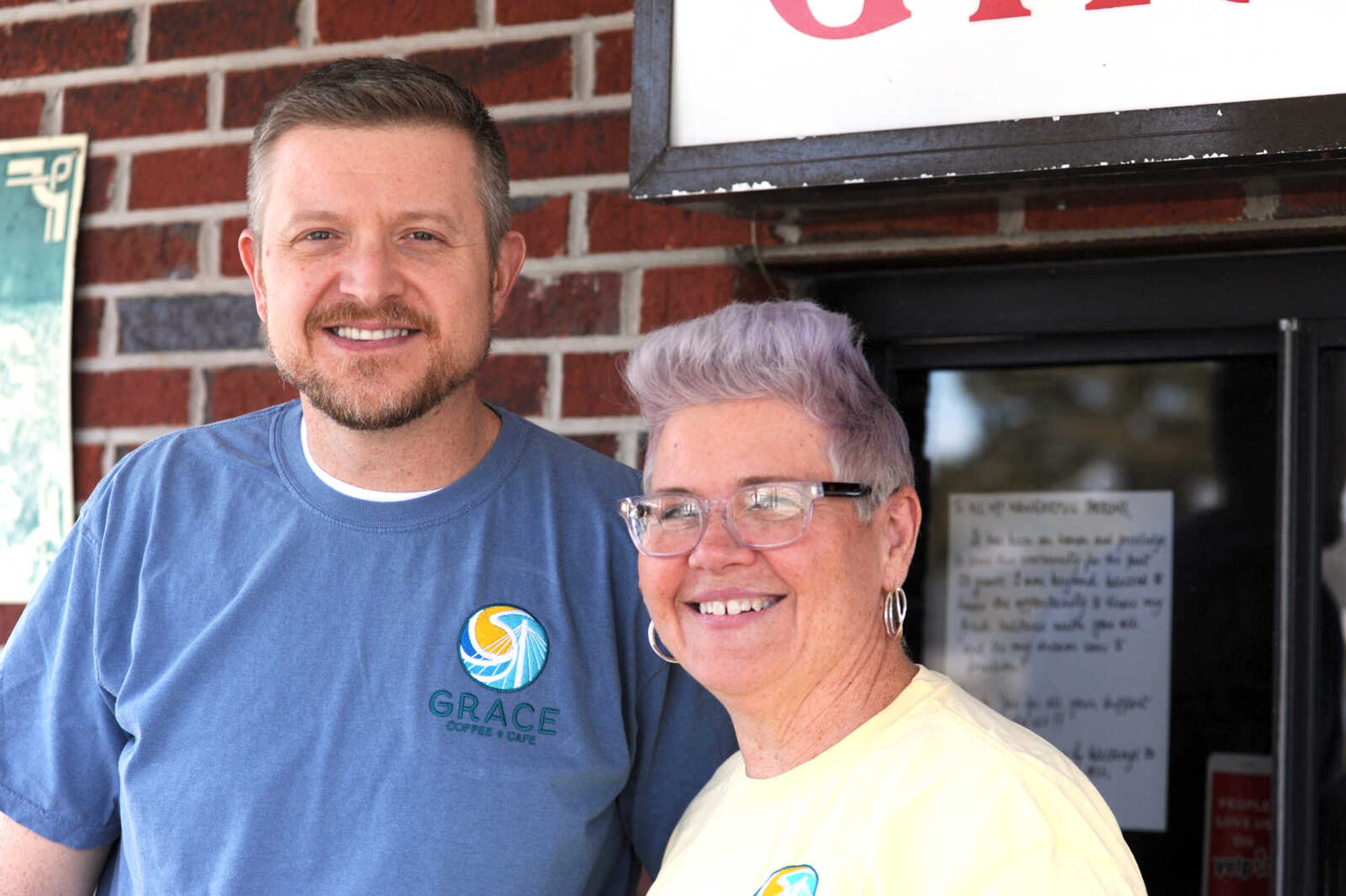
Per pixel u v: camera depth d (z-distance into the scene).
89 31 2.22
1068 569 1.96
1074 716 1.95
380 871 1.41
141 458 1.63
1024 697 1.97
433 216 1.46
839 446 1.31
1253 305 1.79
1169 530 1.92
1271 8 1.45
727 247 1.91
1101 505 1.95
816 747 1.33
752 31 1.64
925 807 1.18
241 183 2.14
